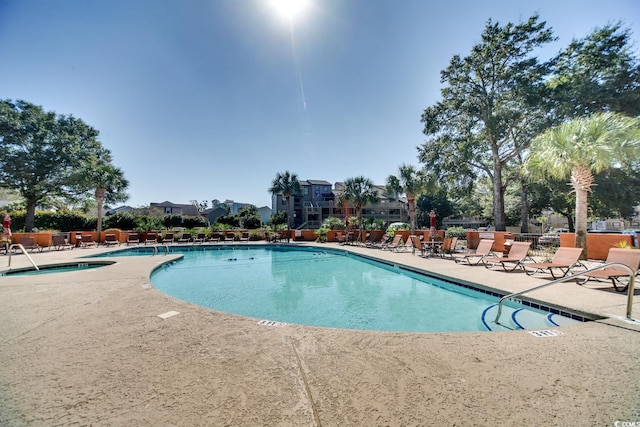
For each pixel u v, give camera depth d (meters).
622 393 2.14
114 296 5.48
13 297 5.42
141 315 4.30
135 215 26.92
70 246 17.56
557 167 9.33
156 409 1.98
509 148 23.00
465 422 1.82
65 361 2.77
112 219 25.41
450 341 3.26
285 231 23.94
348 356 2.88
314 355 2.90
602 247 9.48
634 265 5.62
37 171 23.17
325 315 5.77
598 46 18.23
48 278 7.29
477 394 2.16
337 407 2.00
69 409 1.99
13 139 22.78
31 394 2.18
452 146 23.11
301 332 3.59
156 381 2.38
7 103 23.41
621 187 17.56
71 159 24.91
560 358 2.78
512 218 32.00
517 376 2.44
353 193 22.69
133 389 2.26
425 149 24.45
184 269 11.47
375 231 20.48
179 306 4.80
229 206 58.62
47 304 4.92
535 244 12.79
